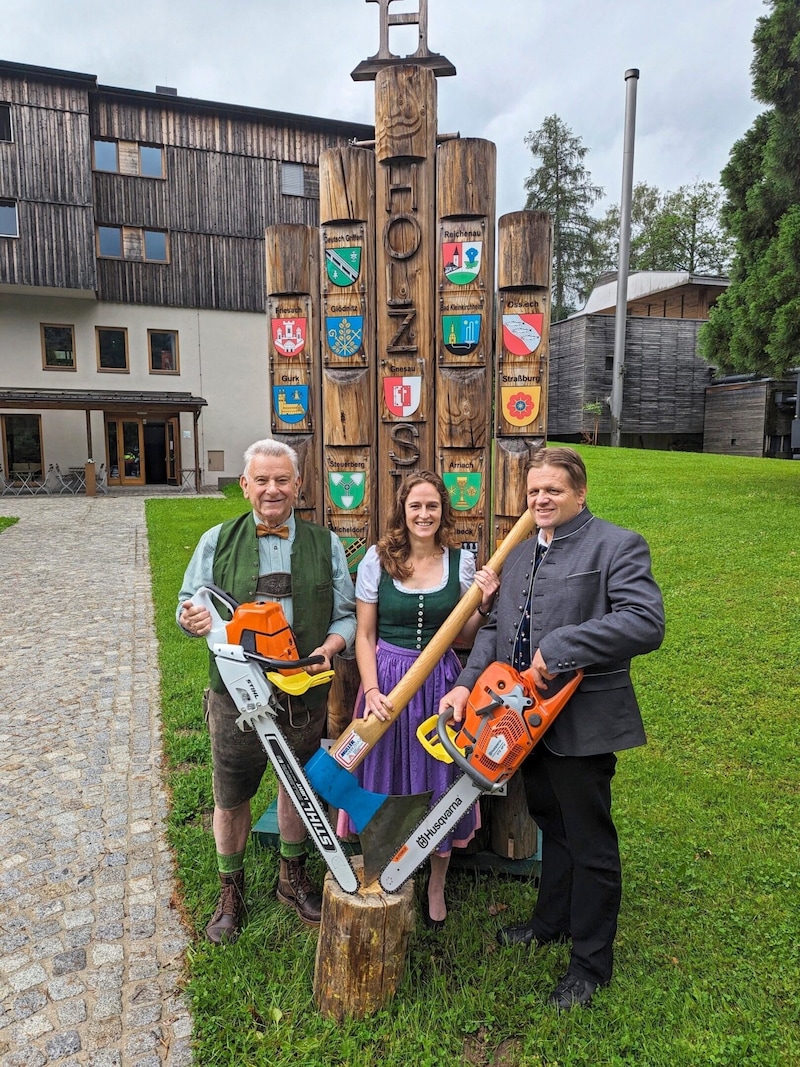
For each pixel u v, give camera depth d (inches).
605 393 914.1
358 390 112.4
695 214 1595.7
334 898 80.5
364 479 114.6
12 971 90.5
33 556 378.6
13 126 660.1
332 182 108.4
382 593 94.3
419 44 112.7
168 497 663.8
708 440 930.1
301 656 90.9
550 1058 76.7
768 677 173.9
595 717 80.0
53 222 677.3
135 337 746.2
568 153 1407.5
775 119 389.4
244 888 103.3
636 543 80.8
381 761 93.3
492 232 106.3
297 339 114.6
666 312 1072.8
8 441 728.3
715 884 104.1
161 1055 77.9
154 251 743.1
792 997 83.6
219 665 79.5
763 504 372.8
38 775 143.9
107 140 709.3
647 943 93.7
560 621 81.4
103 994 86.5
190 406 716.0
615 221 1662.2
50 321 719.1
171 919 100.5
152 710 177.8
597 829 83.0
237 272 772.0
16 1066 76.4
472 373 107.9
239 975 87.5
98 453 754.8
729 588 239.9
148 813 129.3
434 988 85.7
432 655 85.7
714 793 128.6
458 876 109.3
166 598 281.6
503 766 76.0
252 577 89.2
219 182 749.9
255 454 87.8
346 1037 78.7
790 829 116.4
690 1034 79.0
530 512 91.0
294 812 97.3
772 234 426.6
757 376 863.1
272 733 79.7
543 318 104.4
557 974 88.4
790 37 371.9
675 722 156.6
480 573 90.0
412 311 108.3
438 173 105.6
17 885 108.3
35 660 216.5
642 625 74.8
